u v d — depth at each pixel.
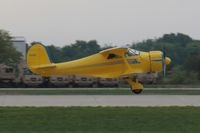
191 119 70.88
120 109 79.62
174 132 63.41
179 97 105.75
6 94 118.50
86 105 88.75
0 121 69.44
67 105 88.81
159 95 112.62
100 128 65.44
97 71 124.38
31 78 194.12
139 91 120.62
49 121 69.31
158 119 70.75
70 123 68.19
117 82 194.25
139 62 122.25
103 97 106.38
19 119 70.62
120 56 122.12
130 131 63.97
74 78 194.62
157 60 122.75
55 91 132.88
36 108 81.00
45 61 128.25
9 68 196.62
